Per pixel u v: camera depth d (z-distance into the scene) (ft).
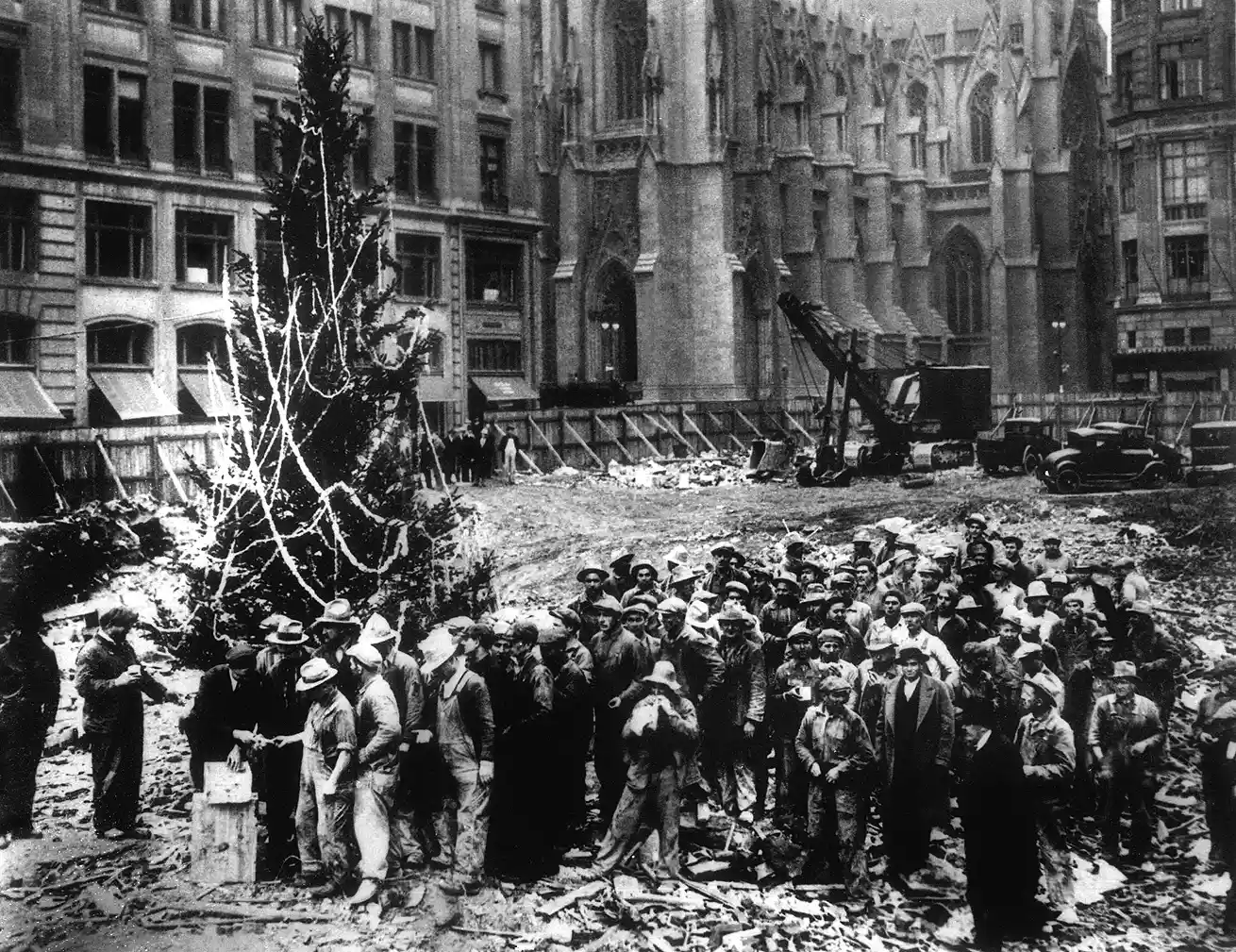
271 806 42.50
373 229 57.57
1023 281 327.47
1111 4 218.18
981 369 176.96
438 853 43.01
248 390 54.13
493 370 207.41
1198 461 137.28
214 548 52.80
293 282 54.95
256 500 52.75
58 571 86.12
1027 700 43.06
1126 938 39.50
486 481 159.53
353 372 55.26
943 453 172.04
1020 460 161.38
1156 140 214.28
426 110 195.31
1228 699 41.83
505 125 209.15
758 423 220.23
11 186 145.38
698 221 259.19
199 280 165.27
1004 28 333.21
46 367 148.05
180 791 51.21
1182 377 214.07
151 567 94.38
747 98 271.28
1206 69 209.46
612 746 45.52
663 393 254.88
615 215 262.26
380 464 55.67
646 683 42.42
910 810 43.09
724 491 156.35
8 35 144.97
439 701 41.60
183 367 162.81
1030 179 325.83
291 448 53.16
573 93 262.47
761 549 109.09
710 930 38.19
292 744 42.34
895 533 70.90
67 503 118.93
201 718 43.83
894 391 183.01
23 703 45.24
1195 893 43.09
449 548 59.06
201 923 37.73
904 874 43.42
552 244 274.57
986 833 39.11
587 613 49.73
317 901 39.65
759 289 273.13
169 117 160.66
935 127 340.18
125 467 124.06
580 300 264.93
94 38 153.28
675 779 42.29
